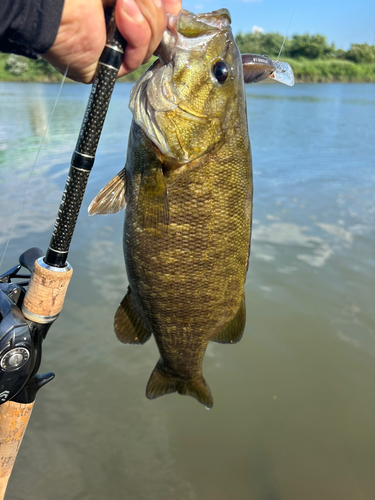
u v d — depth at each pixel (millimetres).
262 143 2188
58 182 1372
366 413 634
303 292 886
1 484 288
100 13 203
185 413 645
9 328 240
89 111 220
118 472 557
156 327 370
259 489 541
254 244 1067
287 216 1234
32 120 2365
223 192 325
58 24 192
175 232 323
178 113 308
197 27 306
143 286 346
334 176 1592
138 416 635
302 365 720
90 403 648
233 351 751
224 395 669
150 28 215
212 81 309
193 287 343
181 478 551
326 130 2570
